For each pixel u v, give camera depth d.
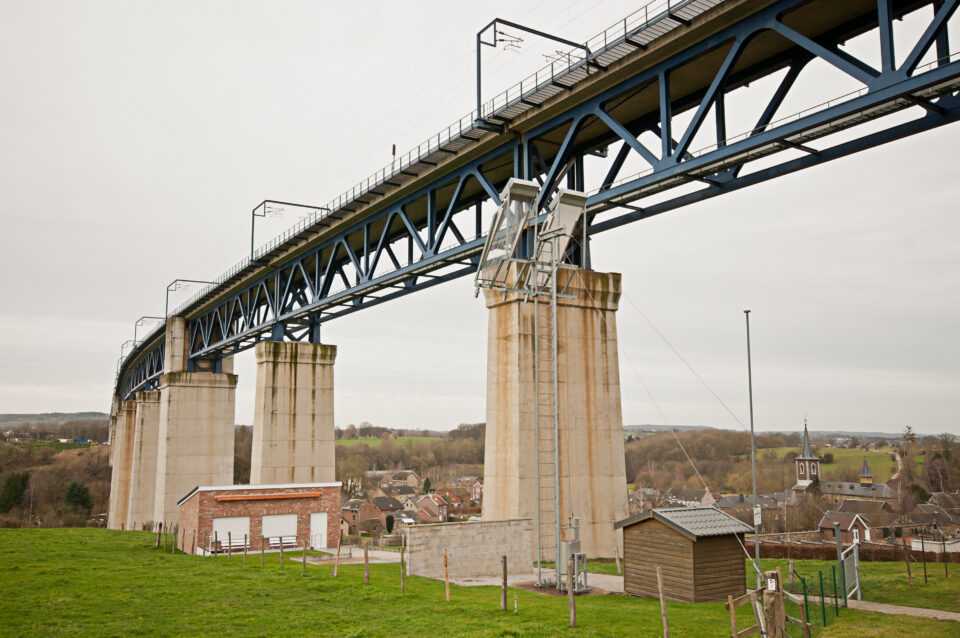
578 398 32.59
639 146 27.83
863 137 23.36
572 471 31.81
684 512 22.55
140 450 93.56
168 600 21.50
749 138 23.61
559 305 32.88
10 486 146.12
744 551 22.23
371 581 25.30
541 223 31.00
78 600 21.36
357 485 140.00
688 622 18.16
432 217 40.47
